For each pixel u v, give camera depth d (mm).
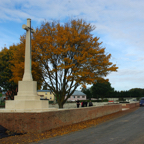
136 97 85562
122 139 7832
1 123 9648
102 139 7902
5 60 30219
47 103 12289
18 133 9164
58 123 10883
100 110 17641
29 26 12930
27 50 12703
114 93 85000
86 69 19984
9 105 11438
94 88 74625
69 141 7637
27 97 11680
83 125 11992
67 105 40875
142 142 7238
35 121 9398
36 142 7570
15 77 21078
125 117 17000
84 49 20484
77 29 22328
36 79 22094
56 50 19438
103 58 21547
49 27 22281
